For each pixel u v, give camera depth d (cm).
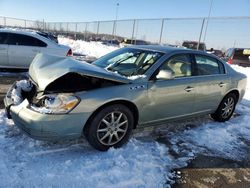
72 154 380
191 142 467
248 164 415
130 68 460
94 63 511
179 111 480
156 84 430
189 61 497
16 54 900
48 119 346
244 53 1515
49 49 938
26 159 355
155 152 414
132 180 337
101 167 356
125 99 394
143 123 436
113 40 2558
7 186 299
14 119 380
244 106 756
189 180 355
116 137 404
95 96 369
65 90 368
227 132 532
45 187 306
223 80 554
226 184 357
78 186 314
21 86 423
